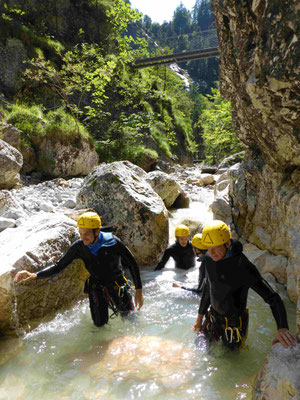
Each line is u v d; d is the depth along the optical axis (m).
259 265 3.91
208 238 2.19
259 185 4.19
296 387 1.59
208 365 2.29
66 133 11.55
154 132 20.92
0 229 4.37
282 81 1.81
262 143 3.09
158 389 2.05
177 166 20.52
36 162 11.14
